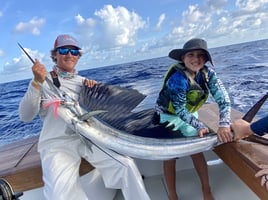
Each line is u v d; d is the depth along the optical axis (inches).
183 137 85.1
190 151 83.6
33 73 84.8
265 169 67.6
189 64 89.5
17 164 97.1
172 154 83.5
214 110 131.9
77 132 84.9
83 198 83.2
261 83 424.2
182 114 89.0
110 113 87.8
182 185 106.9
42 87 86.0
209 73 93.6
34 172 91.0
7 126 443.2
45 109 92.7
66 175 84.0
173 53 91.8
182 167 117.5
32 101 87.6
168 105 92.2
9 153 116.3
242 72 534.0
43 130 93.4
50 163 86.1
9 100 648.4
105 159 86.1
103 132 85.4
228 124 83.6
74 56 99.6
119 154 85.3
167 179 96.3
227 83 445.1
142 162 114.5
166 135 89.3
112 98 89.2
